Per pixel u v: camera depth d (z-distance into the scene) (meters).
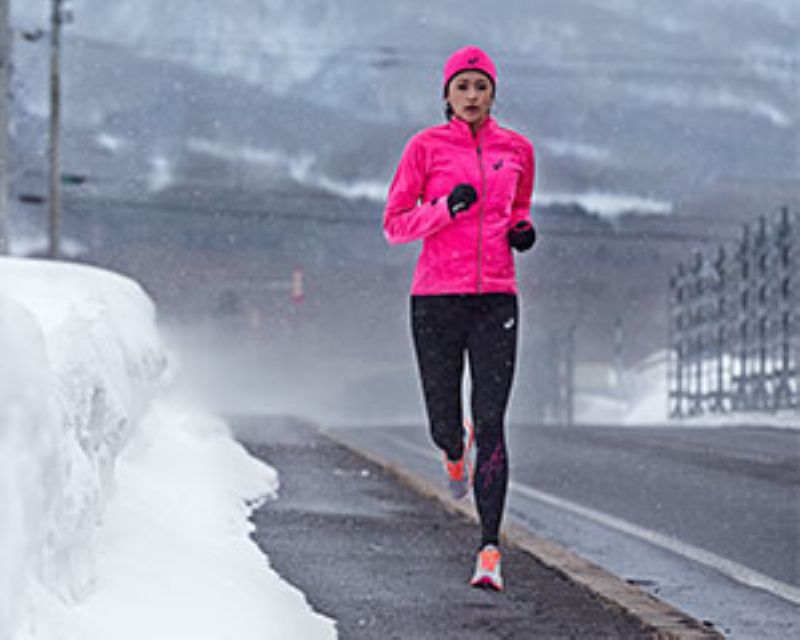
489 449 8.88
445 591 8.53
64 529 5.34
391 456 24.53
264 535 10.33
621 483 18.75
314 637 6.75
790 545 12.44
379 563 9.45
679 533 13.30
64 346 5.91
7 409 4.43
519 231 9.16
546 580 9.10
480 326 9.00
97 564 6.42
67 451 5.38
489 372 8.95
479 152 9.00
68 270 7.71
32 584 4.88
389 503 13.05
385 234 9.22
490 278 8.96
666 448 26.61
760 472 20.45
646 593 8.49
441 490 13.64
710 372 55.03
